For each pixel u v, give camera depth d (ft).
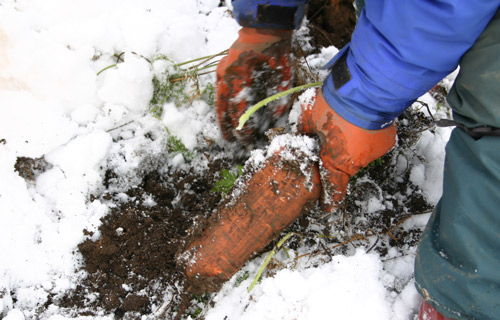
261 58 3.00
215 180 3.44
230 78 3.02
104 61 3.38
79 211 3.09
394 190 3.41
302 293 2.85
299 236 3.20
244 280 3.07
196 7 3.81
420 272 2.50
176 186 3.45
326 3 3.92
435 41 2.04
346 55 2.53
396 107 2.45
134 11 3.40
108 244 3.07
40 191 3.12
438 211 2.52
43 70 3.15
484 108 2.08
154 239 3.17
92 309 2.98
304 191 2.65
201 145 3.48
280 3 2.83
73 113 3.25
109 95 3.27
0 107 3.10
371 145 2.57
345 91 2.45
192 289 2.99
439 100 3.76
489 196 2.14
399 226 3.26
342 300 2.79
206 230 2.85
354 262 2.88
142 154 3.33
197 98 3.44
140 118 3.38
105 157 3.26
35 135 3.11
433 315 2.54
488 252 2.17
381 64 2.23
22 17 3.21
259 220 2.72
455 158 2.28
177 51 3.52
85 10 3.36
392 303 2.85
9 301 2.85
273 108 3.26
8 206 2.98
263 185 2.68
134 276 3.07
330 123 2.58
